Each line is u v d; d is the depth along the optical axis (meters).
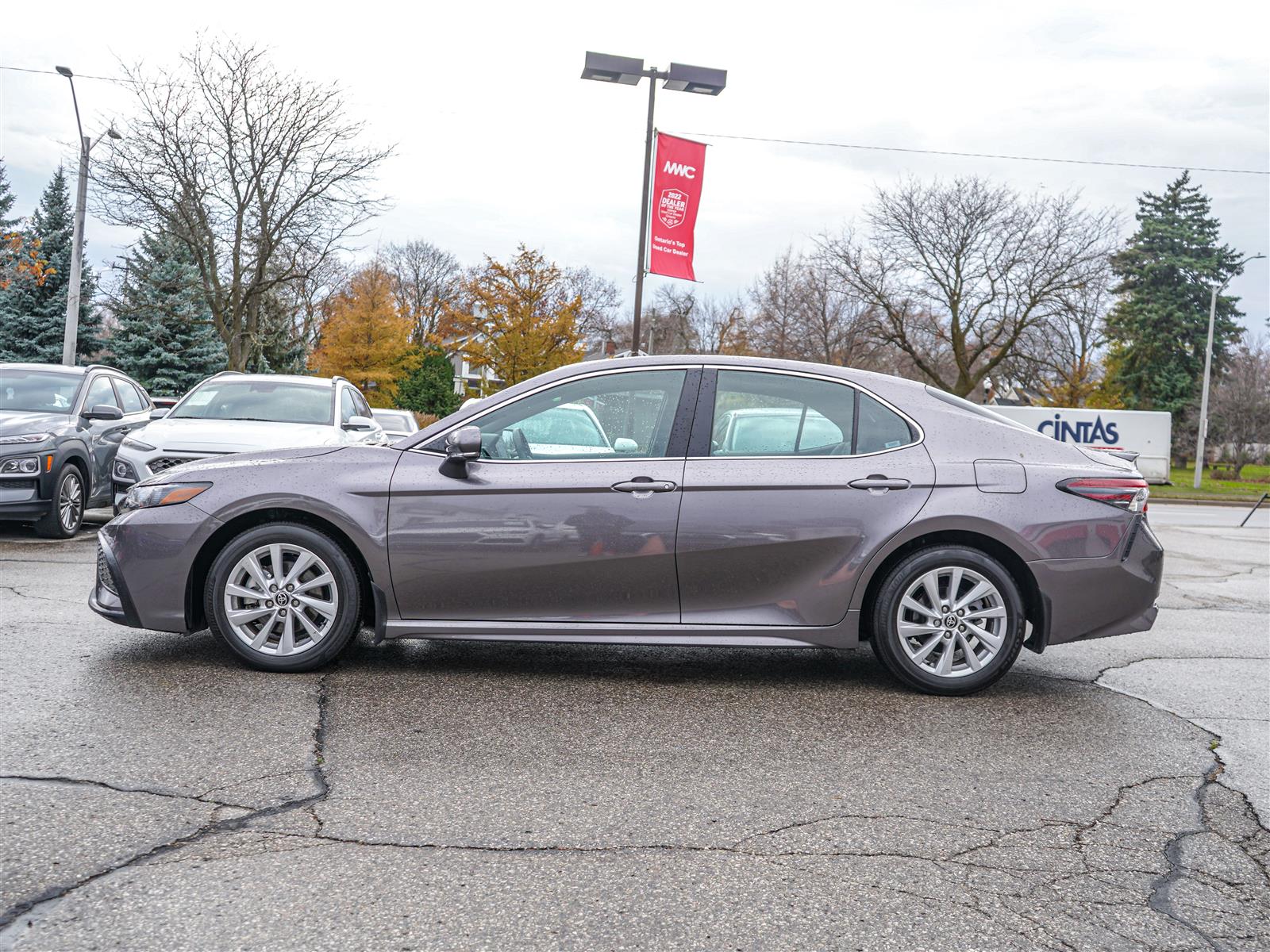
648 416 5.27
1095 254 37.75
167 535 5.18
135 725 4.30
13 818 3.32
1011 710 5.03
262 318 41.19
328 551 5.14
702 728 4.58
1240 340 54.66
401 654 5.77
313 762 3.96
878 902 2.96
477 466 5.19
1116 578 5.16
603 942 2.69
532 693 5.07
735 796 3.78
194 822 3.35
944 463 5.19
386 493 5.14
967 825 3.55
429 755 4.09
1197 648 6.78
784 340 47.84
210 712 4.52
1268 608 8.74
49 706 4.51
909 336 43.47
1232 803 3.82
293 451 5.43
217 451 9.27
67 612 6.54
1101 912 2.92
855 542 5.09
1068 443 5.44
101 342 40.41
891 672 5.21
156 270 38.38
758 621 5.14
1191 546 14.96
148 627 5.22
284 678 5.14
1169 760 4.31
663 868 3.15
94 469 11.22
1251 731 4.79
